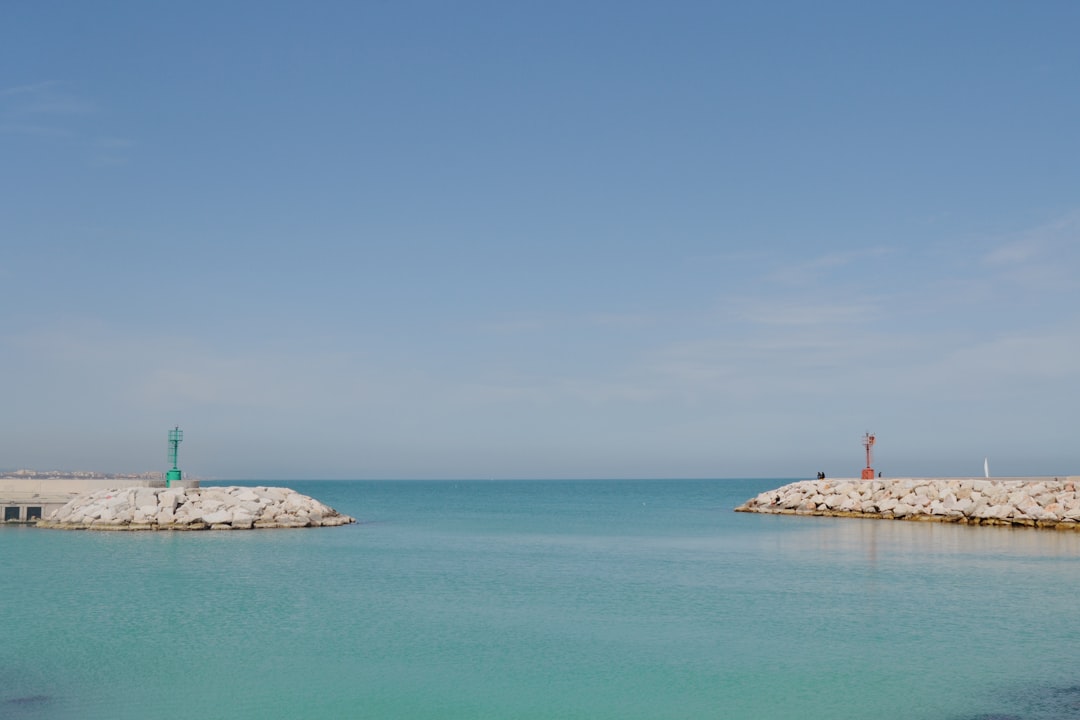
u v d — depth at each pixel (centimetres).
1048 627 2550
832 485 7819
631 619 2683
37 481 6338
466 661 2175
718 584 3381
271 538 5328
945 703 1848
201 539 5206
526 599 3031
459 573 3709
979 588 3250
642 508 10681
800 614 2748
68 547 4672
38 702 1838
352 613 2764
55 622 2605
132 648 2284
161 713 1775
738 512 8731
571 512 9556
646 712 1803
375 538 5441
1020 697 1886
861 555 4353
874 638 2420
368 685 1973
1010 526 5966
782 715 1780
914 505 6788
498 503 12781
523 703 1852
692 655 2238
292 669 2091
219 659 2180
